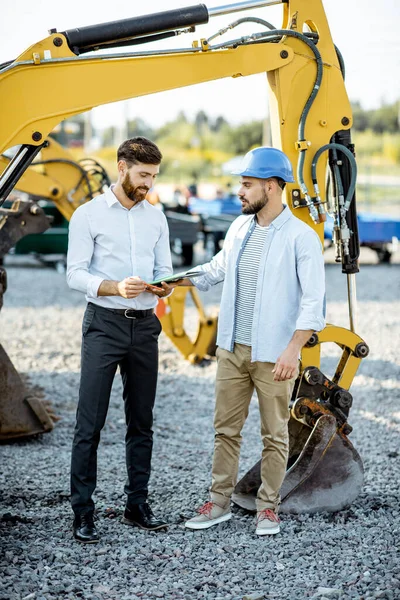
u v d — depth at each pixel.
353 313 4.46
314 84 4.31
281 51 4.21
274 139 4.43
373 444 5.89
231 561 3.76
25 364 8.60
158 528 4.08
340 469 4.32
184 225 16.48
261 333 3.90
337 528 4.16
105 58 3.89
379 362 8.81
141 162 3.76
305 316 3.78
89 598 3.36
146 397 4.03
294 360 3.77
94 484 3.96
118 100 3.96
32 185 7.56
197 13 4.03
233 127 54.31
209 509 4.14
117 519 4.26
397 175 43.09
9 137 3.83
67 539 3.97
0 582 3.48
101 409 3.90
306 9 4.29
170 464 5.34
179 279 3.78
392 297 13.65
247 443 5.93
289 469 4.32
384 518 4.30
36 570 3.60
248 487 4.41
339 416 4.36
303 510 4.29
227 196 23.25
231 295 4.00
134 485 4.11
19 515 4.30
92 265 3.96
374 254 21.02
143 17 3.96
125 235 3.91
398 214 25.06
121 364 4.00
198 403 7.12
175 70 4.02
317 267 3.84
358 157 46.88
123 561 3.73
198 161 50.69
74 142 40.41
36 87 3.84
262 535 4.03
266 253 3.91
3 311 12.09
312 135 4.34
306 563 3.73
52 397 7.27
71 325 11.02
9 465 5.29
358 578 3.58
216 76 4.11
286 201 4.39
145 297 3.90
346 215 4.42
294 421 4.50
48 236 16.25
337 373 4.52
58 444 5.83
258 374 3.95
